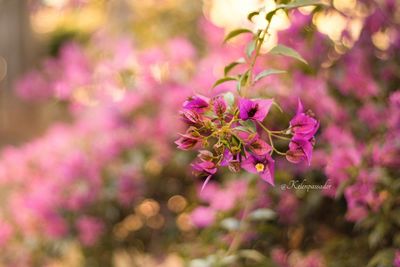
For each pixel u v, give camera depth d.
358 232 1.64
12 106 5.02
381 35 1.69
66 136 2.25
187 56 1.99
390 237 1.54
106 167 2.02
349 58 1.66
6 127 5.01
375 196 1.42
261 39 1.21
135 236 2.12
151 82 1.96
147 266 2.08
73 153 2.02
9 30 5.18
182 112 1.14
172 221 2.08
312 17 1.62
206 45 2.43
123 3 3.05
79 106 2.27
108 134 2.06
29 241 2.11
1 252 2.17
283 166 1.57
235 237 1.55
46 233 2.05
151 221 2.11
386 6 1.67
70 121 4.21
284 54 1.22
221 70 1.84
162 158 1.96
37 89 2.60
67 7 4.33
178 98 1.82
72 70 2.22
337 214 1.66
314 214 1.67
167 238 2.07
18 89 2.64
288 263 1.63
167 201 2.08
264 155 1.14
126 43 2.12
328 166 1.44
